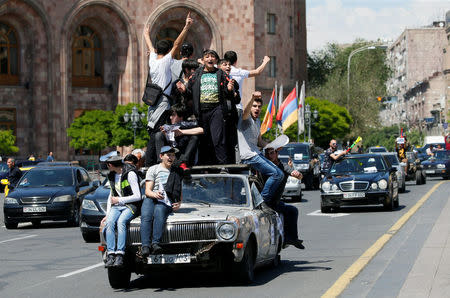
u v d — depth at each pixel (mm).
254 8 87250
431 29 185500
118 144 69562
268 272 13961
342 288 11492
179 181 12398
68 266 16109
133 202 12445
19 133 73500
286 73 91125
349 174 28781
